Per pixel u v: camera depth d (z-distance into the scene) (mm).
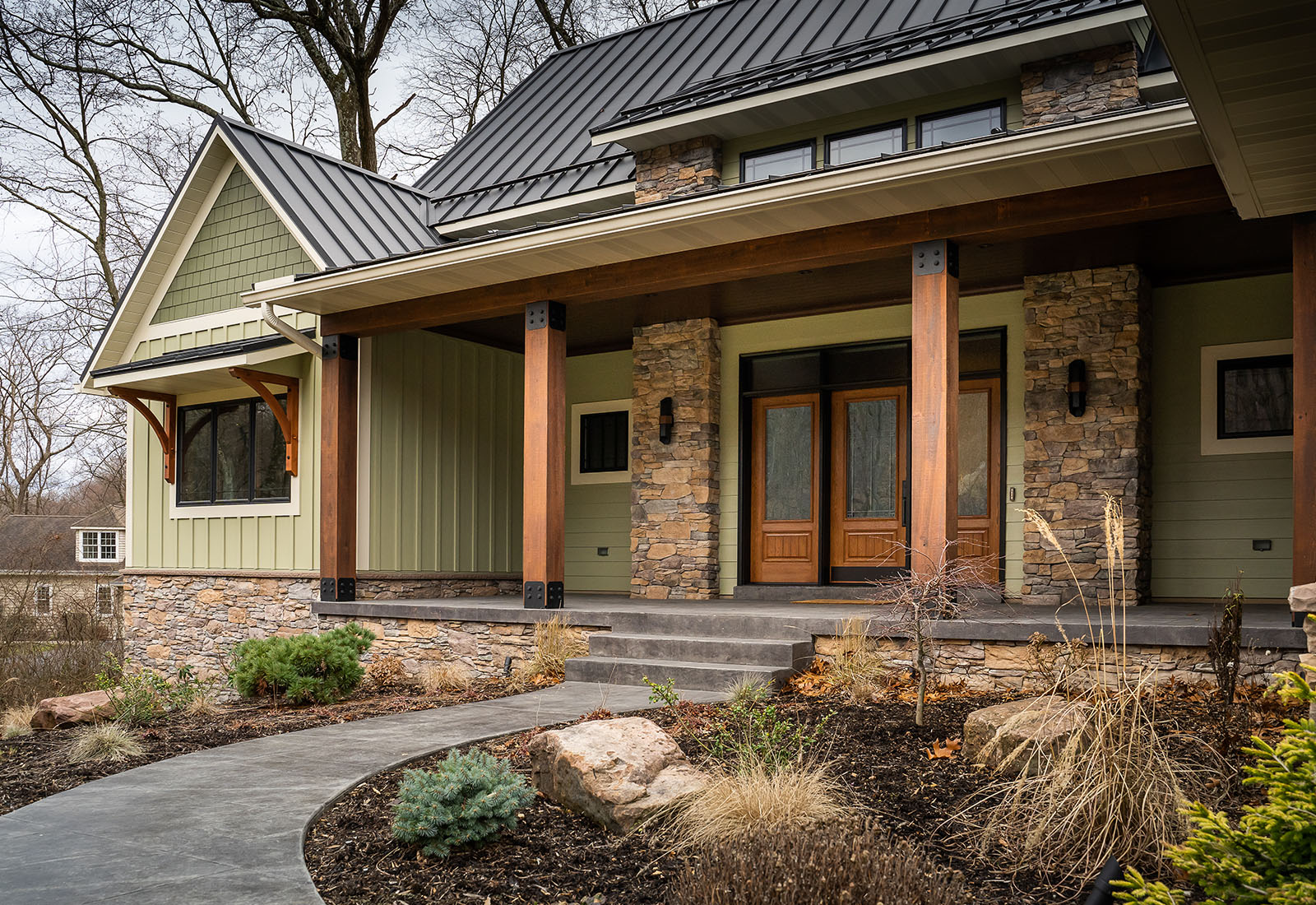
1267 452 8906
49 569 18500
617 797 4035
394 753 5438
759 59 11977
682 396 11281
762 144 11172
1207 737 4844
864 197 7367
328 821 4289
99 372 12406
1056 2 9359
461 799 3900
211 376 11711
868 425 10742
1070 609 8320
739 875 2957
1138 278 8859
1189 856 2572
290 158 12438
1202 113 4895
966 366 10055
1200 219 7562
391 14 19156
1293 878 2443
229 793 4637
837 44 11289
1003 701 6395
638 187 11648
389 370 11461
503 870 3662
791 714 6027
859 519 10703
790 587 10812
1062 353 9109
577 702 7000
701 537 11047
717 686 7355
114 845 3865
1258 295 9008
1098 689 4121
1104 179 6984
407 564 11547
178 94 20344
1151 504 9266
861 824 3801
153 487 13156
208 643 12203
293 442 11492
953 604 7121
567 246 8484
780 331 11070
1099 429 8906
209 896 3311
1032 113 9461
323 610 10648
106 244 21844
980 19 9789
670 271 8727
